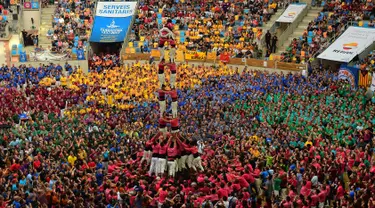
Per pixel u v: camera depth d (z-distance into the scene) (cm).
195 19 6781
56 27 6706
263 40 6412
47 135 3728
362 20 6128
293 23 6431
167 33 2903
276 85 4909
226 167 3016
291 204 2639
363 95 4419
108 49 6750
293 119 4034
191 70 5612
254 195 2827
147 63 5838
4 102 4647
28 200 2597
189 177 2862
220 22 6662
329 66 5703
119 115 4456
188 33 6550
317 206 2795
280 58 5872
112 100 5003
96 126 4038
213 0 7088
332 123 3769
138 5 6981
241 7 6925
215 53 6153
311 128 3759
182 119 4172
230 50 6228
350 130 3650
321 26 6153
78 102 4900
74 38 6556
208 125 4006
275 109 4259
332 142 3516
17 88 5391
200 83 5312
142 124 4144
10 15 6662
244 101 4516
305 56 5806
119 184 2759
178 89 5175
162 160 2859
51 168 3069
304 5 6625
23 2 6969
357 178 2920
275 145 3469
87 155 3350
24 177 2842
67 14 6862
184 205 2481
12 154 3225
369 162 3142
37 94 5059
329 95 4472
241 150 3316
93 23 6700
